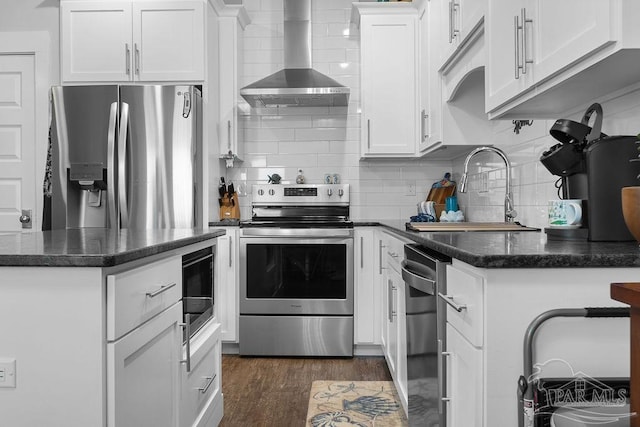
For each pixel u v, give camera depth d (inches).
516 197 107.7
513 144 109.3
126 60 138.0
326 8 163.9
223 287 140.1
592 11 48.1
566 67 53.7
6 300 46.2
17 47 144.4
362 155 149.9
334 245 138.7
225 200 152.0
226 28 151.5
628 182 58.2
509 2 68.8
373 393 110.9
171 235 75.4
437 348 59.6
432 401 62.2
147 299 55.6
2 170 144.1
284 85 146.3
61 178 126.8
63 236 72.7
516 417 45.0
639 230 50.9
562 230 62.0
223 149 151.5
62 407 45.9
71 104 127.0
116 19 138.6
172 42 137.9
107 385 46.6
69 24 139.1
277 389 113.9
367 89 149.2
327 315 139.3
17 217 143.9
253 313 139.5
